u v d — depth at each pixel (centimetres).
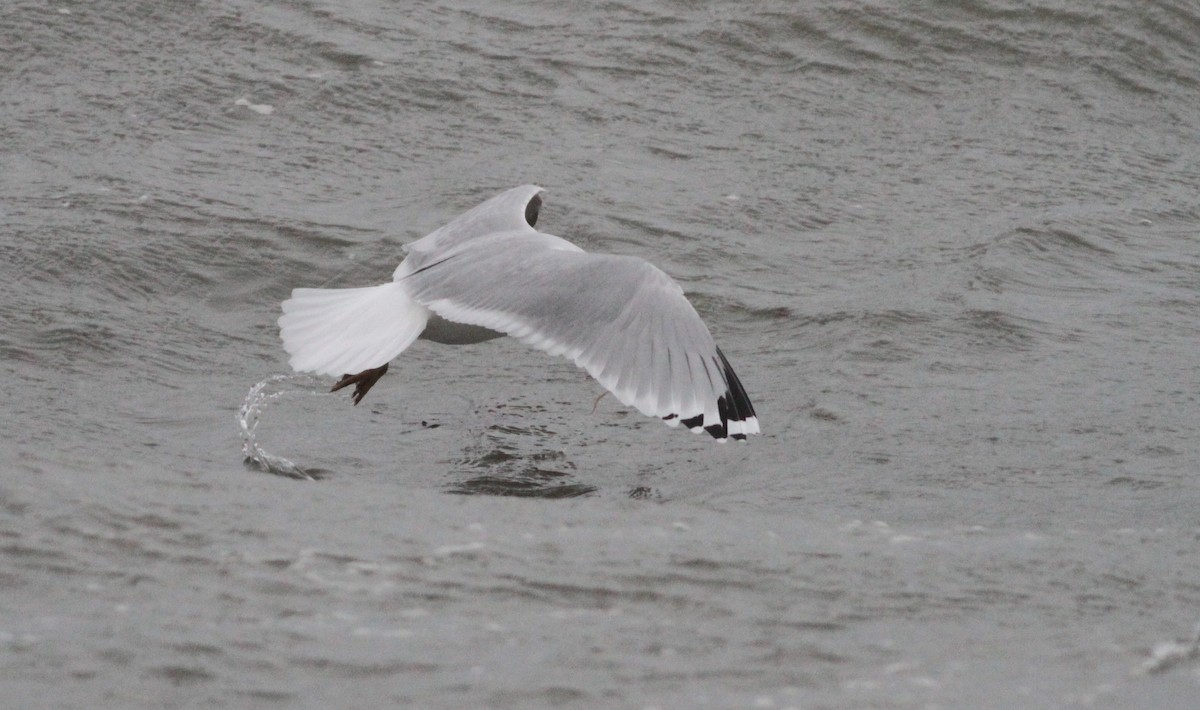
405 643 641
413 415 1201
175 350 1297
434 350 1346
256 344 1332
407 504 856
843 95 1942
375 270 1461
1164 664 656
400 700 586
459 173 1672
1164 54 2092
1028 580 780
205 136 1698
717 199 1669
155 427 1138
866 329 1369
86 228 1465
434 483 1058
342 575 715
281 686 592
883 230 1634
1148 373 1295
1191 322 1437
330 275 1455
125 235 1465
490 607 692
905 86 1975
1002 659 659
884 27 2067
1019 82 2011
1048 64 2047
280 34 1903
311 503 831
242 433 1130
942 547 844
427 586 711
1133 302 1480
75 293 1365
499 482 1061
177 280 1419
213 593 682
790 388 1254
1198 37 2130
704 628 684
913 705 602
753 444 1145
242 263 1458
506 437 1154
